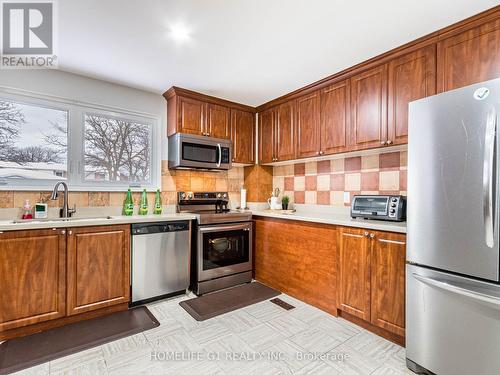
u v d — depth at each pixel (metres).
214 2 1.59
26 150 2.43
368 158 2.70
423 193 1.57
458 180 1.41
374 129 2.28
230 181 3.71
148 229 2.51
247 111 3.52
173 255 2.67
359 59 2.28
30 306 1.95
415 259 1.61
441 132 1.49
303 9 1.65
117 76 2.64
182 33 1.91
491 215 1.29
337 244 2.27
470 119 1.37
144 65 2.40
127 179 2.96
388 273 1.90
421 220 1.58
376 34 1.91
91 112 2.72
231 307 2.47
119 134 2.91
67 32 1.89
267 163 3.49
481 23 1.68
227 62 2.35
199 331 2.06
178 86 2.88
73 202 2.60
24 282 1.92
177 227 2.70
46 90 2.47
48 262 2.01
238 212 3.15
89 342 1.89
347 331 2.07
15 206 2.33
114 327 2.09
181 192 3.21
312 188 3.26
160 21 1.77
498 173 1.28
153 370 1.62
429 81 1.93
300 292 2.62
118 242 2.34
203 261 2.80
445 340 1.46
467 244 1.38
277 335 2.01
